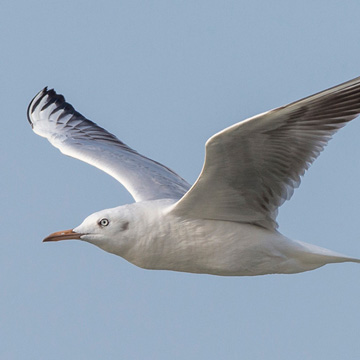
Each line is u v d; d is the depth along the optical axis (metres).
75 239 13.95
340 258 14.01
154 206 13.95
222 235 13.88
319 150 13.13
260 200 13.73
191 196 13.52
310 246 14.12
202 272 14.20
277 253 14.05
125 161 16.36
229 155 12.98
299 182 13.47
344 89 12.59
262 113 12.41
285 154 13.14
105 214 13.90
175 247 13.88
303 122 12.78
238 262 14.05
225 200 13.64
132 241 13.84
